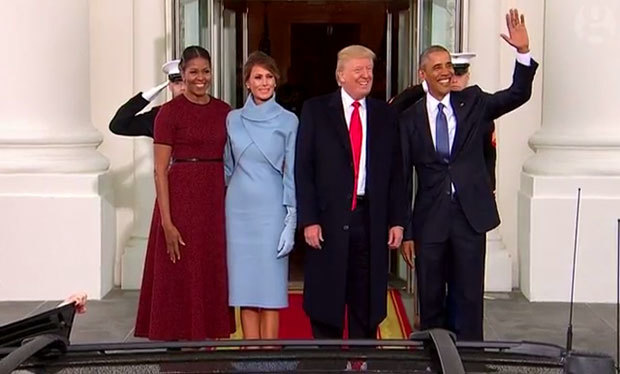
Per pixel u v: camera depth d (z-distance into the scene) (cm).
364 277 510
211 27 851
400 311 742
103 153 823
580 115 777
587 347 634
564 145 775
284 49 951
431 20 805
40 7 768
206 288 523
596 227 760
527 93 508
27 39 768
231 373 191
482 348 205
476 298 521
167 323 524
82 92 793
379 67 919
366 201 504
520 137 817
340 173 501
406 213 516
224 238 526
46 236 767
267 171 519
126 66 816
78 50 786
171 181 519
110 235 800
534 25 811
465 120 516
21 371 191
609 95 772
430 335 208
